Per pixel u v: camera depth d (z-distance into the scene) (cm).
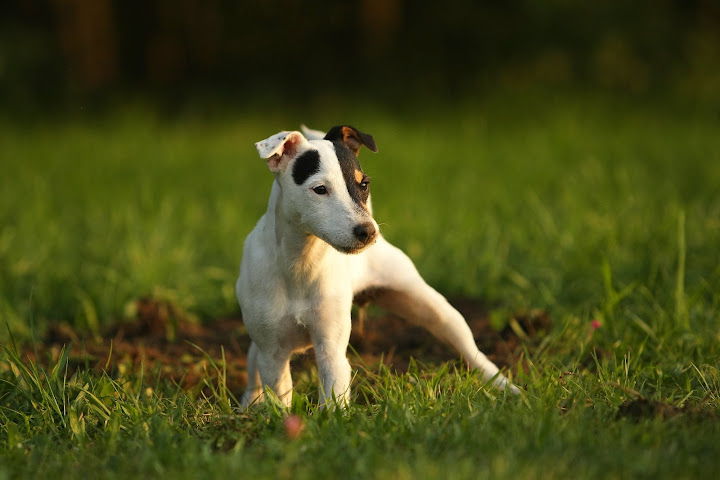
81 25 3394
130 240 1357
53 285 1211
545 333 982
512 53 3375
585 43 3328
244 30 3650
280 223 746
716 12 3547
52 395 750
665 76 3262
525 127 2731
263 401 762
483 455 598
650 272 1090
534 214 1498
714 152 2141
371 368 885
